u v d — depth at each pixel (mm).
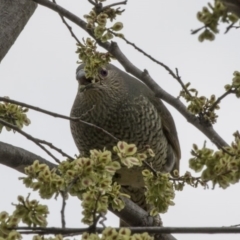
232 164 8148
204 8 7402
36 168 7734
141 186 14320
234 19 7383
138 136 14578
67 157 8969
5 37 11805
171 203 8961
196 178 9141
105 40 9492
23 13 12203
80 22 9867
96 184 7742
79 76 14070
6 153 10469
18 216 7465
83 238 7094
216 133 9219
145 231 7473
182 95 9383
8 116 10477
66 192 7461
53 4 9938
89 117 14469
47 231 7312
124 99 14484
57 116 9180
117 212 11727
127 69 9711
